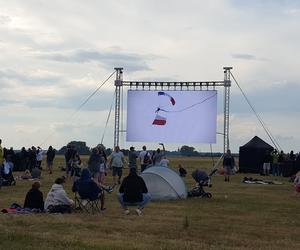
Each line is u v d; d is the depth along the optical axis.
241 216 16.02
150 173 20.39
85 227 12.98
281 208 18.30
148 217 15.16
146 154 31.31
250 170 41.12
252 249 10.82
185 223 13.48
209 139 42.66
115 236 11.86
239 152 41.53
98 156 24.67
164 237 11.98
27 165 36.16
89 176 16.02
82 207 16.17
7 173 25.70
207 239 11.91
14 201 18.88
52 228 12.64
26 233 11.59
